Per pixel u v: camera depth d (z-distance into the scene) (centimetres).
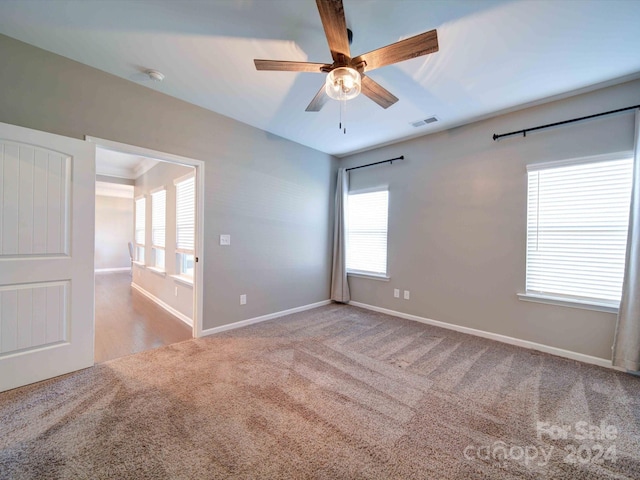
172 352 269
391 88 259
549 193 282
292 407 186
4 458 140
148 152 267
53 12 177
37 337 208
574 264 268
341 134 380
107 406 183
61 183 217
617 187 247
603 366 251
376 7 168
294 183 413
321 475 134
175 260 414
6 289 196
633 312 230
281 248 398
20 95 205
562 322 274
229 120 330
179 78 251
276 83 257
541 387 215
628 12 168
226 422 170
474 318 331
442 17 176
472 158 333
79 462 139
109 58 224
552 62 218
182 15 179
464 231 340
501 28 184
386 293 419
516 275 302
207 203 313
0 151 191
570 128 269
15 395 192
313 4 168
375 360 259
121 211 923
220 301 329
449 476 135
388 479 133
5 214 194
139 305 450
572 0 161
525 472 138
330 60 224
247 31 193
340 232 467
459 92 265
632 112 239
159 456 143
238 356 262
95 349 275
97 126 238
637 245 229
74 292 225
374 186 436
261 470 137
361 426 170
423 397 201
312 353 272
